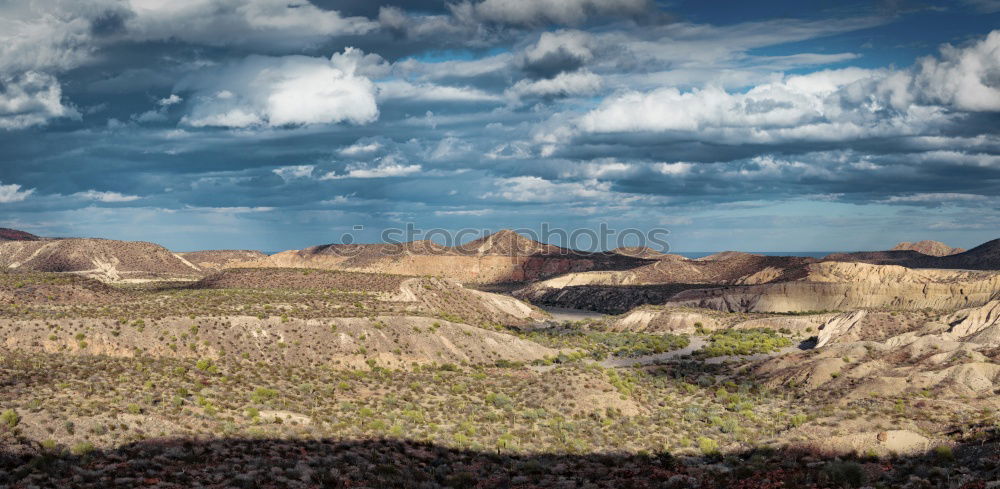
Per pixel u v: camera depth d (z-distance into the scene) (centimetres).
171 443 4975
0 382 6003
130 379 6781
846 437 5556
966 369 7988
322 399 7125
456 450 5616
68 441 4784
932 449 5344
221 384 7138
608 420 6900
